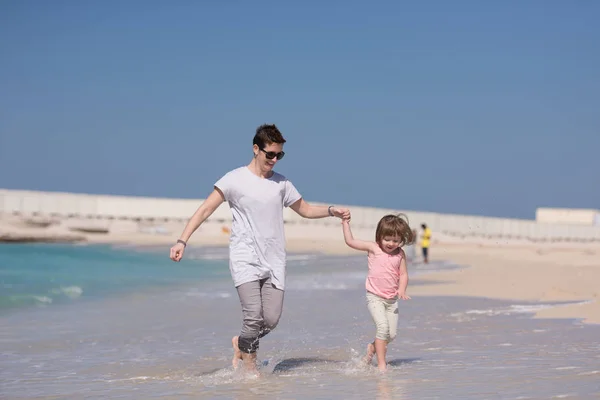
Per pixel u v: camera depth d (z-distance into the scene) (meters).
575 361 6.35
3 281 16.36
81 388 5.92
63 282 16.72
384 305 6.65
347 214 6.88
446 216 69.69
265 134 6.44
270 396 5.35
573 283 14.35
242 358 6.62
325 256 33.19
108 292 14.79
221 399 5.30
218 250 39.16
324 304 12.41
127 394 5.61
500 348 7.27
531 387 5.25
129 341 8.55
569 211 81.88
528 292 13.35
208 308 12.07
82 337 8.87
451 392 5.20
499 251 35.28
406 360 6.83
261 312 6.40
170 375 6.48
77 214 67.81
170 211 69.69
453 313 10.52
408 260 27.17
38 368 6.90
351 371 6.41
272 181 6.56
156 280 18.16
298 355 7.44
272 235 6.45
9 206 65.88
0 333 9.15
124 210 68.94
